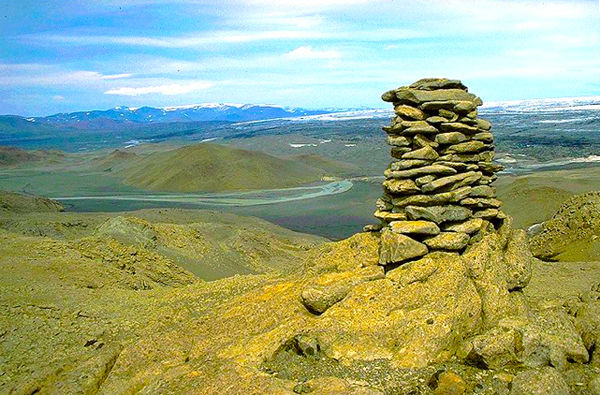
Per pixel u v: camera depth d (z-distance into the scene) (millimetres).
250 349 9914
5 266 18031
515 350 9359
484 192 11922
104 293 16891
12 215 37656
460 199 11484
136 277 20781
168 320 13492
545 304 12461
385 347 9672
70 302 15477
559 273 19359
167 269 24516
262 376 8820
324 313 10633
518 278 11602
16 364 11109
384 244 11547
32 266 18516
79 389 9734
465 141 11836
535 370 8664
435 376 8961
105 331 13078
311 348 9758
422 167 11633
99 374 10242
